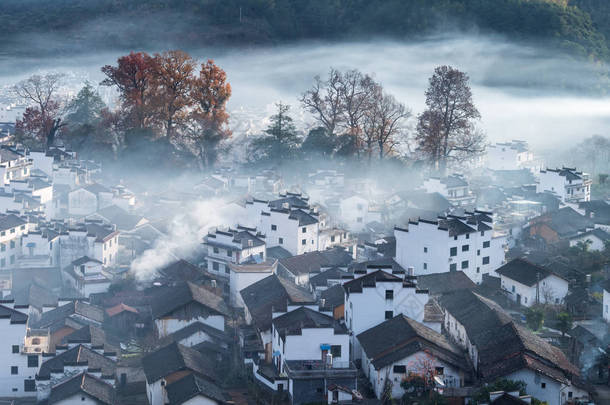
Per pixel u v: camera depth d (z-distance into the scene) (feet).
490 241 550.77
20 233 566.77
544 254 583.99
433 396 362.74
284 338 390.83
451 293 488.02
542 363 376.27
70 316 458.09
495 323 408.67
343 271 522.88
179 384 376.89
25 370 404.36
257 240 548.72
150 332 458.91
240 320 472.03
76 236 552.00
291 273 529.04
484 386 358.02
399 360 378.12
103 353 415.64
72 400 368.89
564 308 490.08
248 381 396.78
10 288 509.76
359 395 368.07
